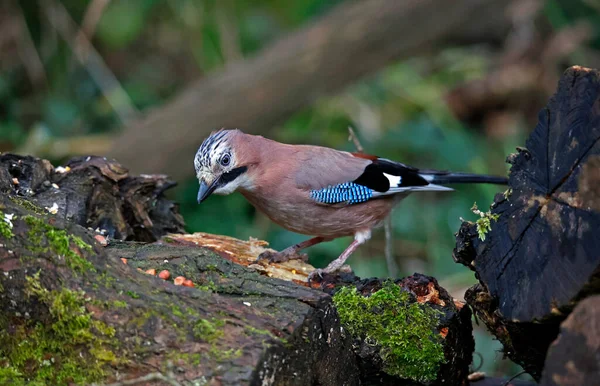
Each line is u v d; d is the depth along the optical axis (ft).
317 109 52.19
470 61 57.93
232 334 18.43
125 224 28.37
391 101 54.54
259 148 31.22
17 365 19.17
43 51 52.26
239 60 50.65
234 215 46.19
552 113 18.93
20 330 19.15
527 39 58.29
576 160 18.07
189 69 56.75
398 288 23.02
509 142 52.54
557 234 18.08
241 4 56.18
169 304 18.84
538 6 57.06
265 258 27.89
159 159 45.39
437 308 23.07
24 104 51.16
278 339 18.52
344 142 51.11
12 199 21.40
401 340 22.39
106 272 19.31
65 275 18.94
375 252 45.50
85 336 18.63
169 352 18.30
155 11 55.98
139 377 18.29
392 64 48.85
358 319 22.52
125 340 18.52
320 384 20.39
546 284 18.16
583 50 58.29
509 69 57.88
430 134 50.70
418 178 33.17
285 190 31.04
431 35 47.70
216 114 45.75
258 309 19.60
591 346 15.56
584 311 15.76
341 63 46.70
